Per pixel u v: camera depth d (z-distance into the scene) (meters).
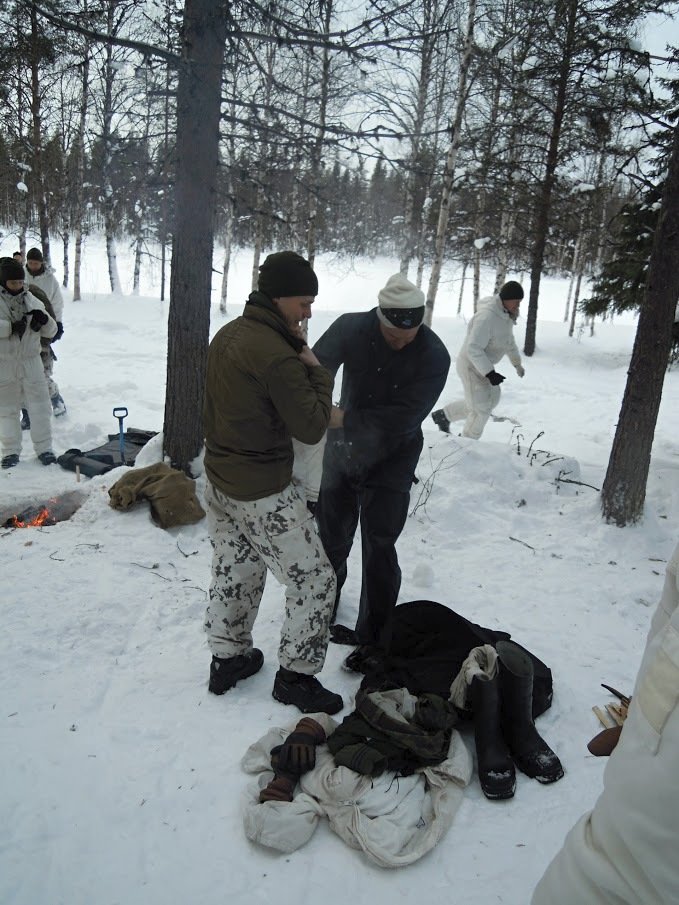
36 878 2.01
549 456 5.67
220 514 2.72
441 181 14.41
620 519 4.76
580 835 1.15
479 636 2.97
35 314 5.52
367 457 3.06
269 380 2.38
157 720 2.70
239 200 4.88
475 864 2.12
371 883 2.04
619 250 11.93
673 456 6.84
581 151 14.08
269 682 2.99
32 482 5.35
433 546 4.53
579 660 3.30
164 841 2.16
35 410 5.71
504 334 6.67
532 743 2.56
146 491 4.49
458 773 2.40
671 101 7.88
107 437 6.74
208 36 4.38
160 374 10.70
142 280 31.39
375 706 2.53
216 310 19.86
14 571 3.77
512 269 18.66
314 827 2.20
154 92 4.54
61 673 2.94
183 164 4.58
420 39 4.72
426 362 2.95
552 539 4.71
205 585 3.81
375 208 29.08
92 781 2.37
